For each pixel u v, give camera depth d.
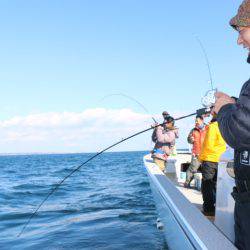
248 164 1.73
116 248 5.97
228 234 3.05
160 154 8.25
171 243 4.45
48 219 8.52
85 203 10.67
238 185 1.82
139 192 12.63
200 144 6.51
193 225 3.05
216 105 1.86
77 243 6.35
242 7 1.76
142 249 5.86
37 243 6.46
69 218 8.50
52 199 11.90
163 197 4.75
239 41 1.84
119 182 16.78
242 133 1.66
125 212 8.88
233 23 1.79
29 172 28.73
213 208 4.74
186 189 6.55
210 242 2.58
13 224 8.15
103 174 22.56
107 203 10.47
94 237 6.68
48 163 51.94
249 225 1.78
